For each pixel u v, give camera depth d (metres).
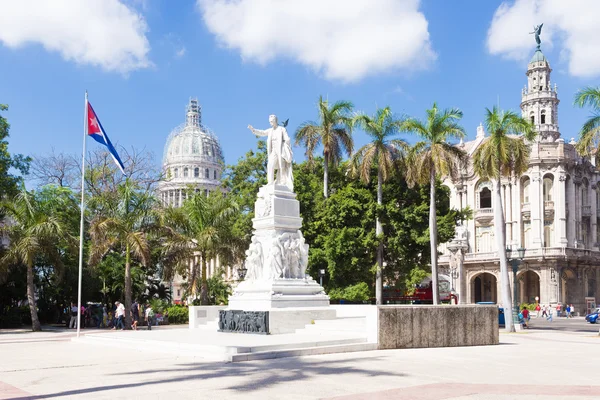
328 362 15.76
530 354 18.91
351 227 42.53
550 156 81.62
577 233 83.56
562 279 80.69
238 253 41.91
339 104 45.62
